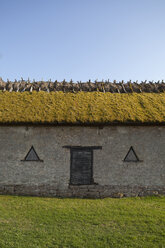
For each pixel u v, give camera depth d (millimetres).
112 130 11250
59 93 13234
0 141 11133
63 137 11156
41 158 11031
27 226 7422
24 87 13961
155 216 8203
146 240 6660
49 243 6430
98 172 10984
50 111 11391
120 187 10914
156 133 11328
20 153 11078
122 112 11344
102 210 8789
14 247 6215
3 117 10945
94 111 11422
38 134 11180
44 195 10828
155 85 14438
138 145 11211
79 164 11023
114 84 14773
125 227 7410
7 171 10969
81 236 6805
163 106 12031
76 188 10867
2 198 10219
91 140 11164
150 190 10969
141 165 11094
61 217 8078
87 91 13711
